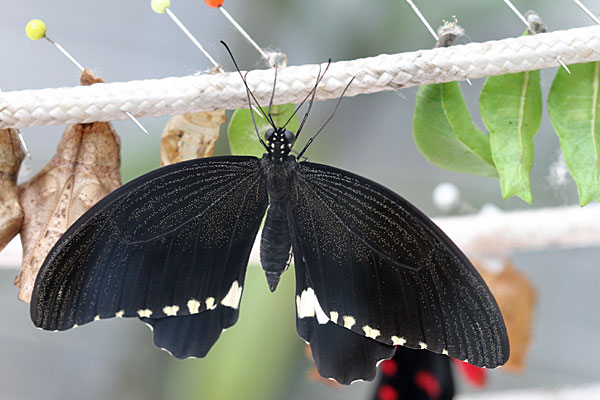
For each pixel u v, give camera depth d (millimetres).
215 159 514
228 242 519
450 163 530
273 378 660
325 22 771
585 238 565
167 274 509
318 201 519
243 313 655
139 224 505
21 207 511
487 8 708
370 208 510
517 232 568
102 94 501
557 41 499
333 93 504
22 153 513
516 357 578
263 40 787
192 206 514
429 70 501
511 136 514
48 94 501
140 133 747
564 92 513
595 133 511
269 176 520
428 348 501
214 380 653
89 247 497
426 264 501
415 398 542
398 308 505
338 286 514
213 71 507
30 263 509
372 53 760
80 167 513
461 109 521
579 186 511
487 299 493
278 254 521
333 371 516
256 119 523
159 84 502
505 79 515
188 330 518
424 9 718
